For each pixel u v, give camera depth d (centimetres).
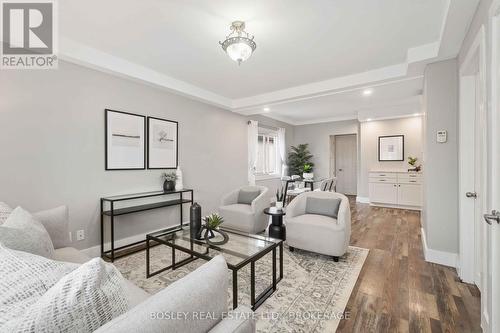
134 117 323
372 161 614
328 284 217
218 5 187
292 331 158
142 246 319
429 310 179
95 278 58
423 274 234
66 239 197
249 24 213
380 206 575
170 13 198
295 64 303
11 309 58
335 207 293
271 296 198
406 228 395
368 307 183
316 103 489
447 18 182
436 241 258
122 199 285
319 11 196
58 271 72
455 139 246
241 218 345
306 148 738
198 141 425
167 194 358
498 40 127
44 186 245
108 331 52
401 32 228
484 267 146
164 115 364
